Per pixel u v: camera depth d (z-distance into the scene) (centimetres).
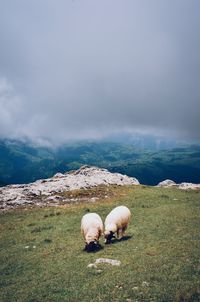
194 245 2289
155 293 1565
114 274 1909
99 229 2625
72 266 2202
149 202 4662
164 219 3359
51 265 2311
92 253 2423
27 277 2158
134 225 3228
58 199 5403
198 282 1616
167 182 7888
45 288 1894
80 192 5741
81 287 1816
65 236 3134
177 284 1627
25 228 3675
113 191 5828
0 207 5066
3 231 3647
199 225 2980
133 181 6981
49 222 3828
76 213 4231
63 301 1672
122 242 2620
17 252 2789
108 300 1581
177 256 2075
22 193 5788
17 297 1842
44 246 2866
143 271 1875
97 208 4462
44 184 6481
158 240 2561
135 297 1570
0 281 2172
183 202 4550
